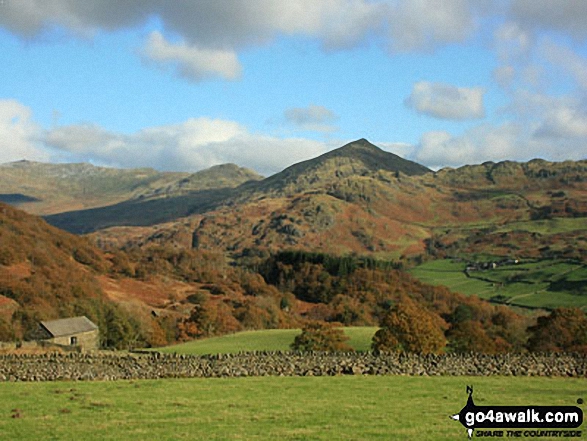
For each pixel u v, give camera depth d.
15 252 163.12
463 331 95.25
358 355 53.56
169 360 51.62
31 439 28.52
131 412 34.06
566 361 51.06
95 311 126.81
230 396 39.06
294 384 43.91
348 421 32.09
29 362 50.66
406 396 39.41
